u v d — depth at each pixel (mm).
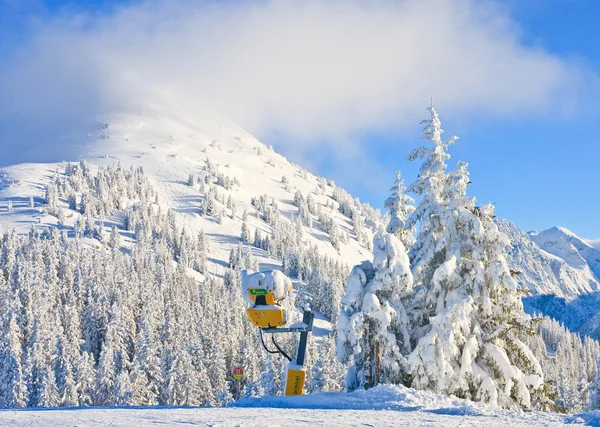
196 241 191000
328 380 47719
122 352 59938
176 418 7102
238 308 99312
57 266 95062
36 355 55125
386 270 19750
